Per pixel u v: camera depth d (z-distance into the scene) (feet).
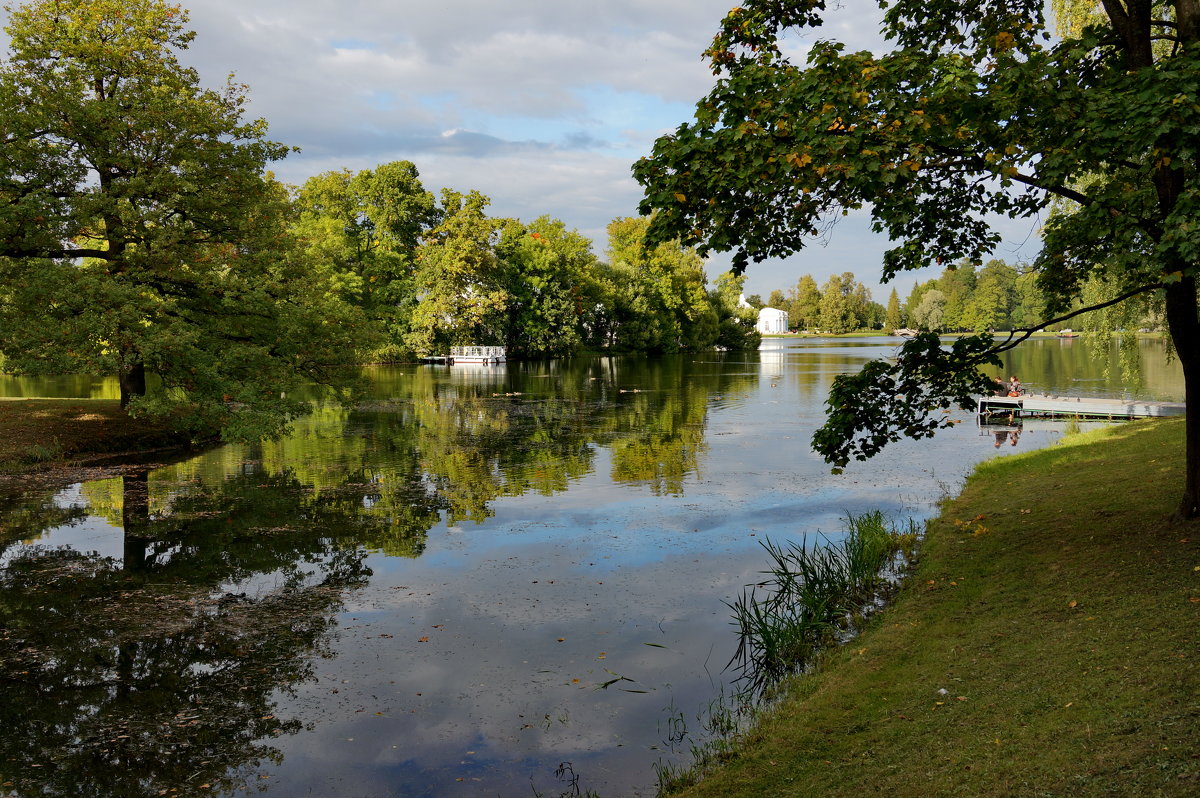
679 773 22.04
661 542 46.37
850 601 34.68
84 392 129.80
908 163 24.36
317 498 59.72
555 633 33.14
